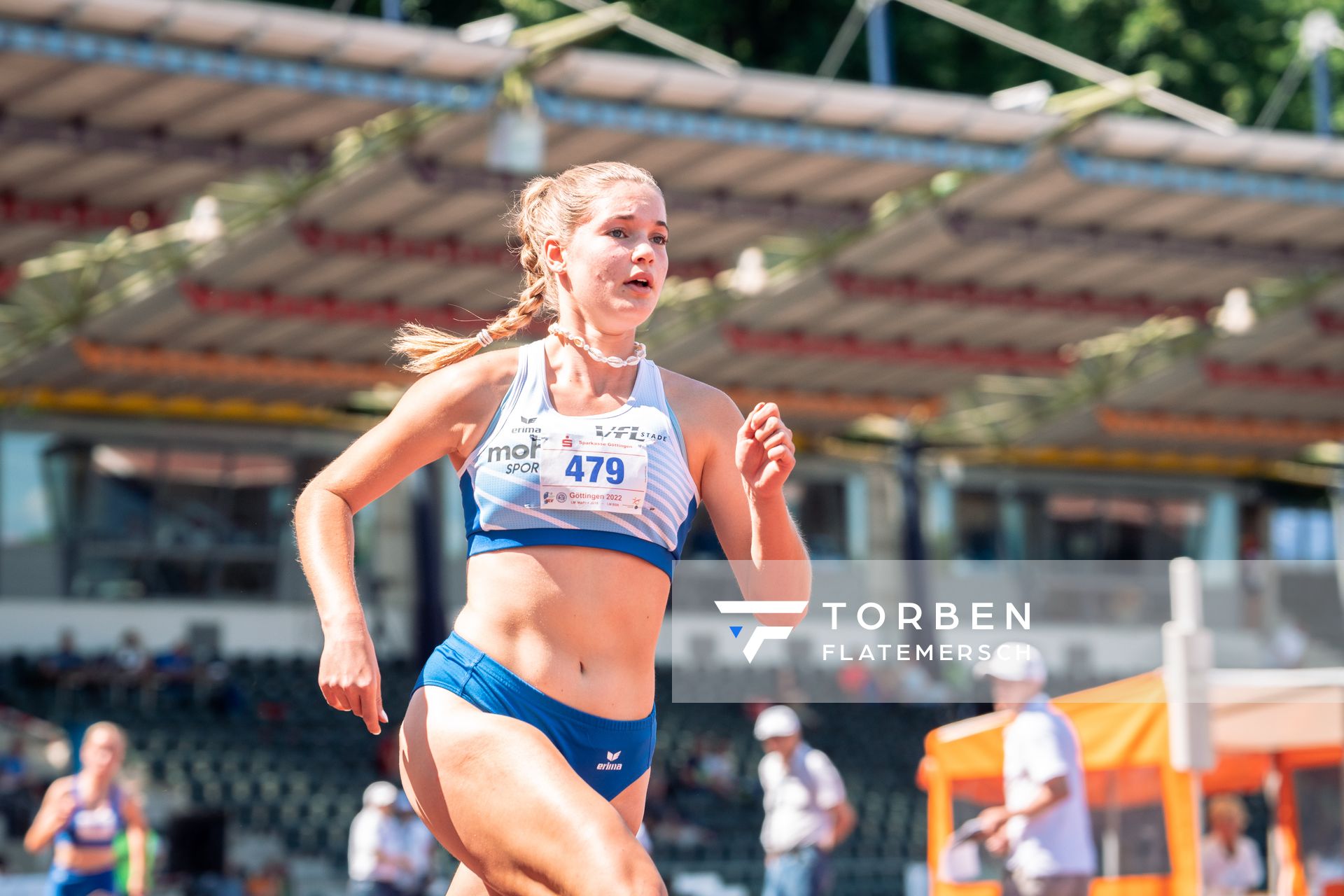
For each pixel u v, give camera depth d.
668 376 9.95
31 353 86.44
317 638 101.44
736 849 72.06
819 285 81.56
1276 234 75.62
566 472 9.39
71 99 53.28
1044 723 24.31
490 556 9.48
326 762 81.62
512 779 8.88
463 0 91.69
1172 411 109.19
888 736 88.19
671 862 68.25
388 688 89.62
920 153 61.53
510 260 69.56
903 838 81.69
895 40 97.56
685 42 56.34
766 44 100.31
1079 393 106.75
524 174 63.00
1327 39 76.19
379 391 100.12
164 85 52.56
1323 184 68.88
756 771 88.00
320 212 66.94
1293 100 104.06
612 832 8.55
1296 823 34.94
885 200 73.06
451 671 9.38
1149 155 65.75
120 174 59.88
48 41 47.88
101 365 82.50
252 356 85.62
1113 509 122.44
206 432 100.00
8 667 87.62
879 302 81.69
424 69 53.28
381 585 102.38
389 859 44.06
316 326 81.06
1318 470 125.31
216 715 86.81
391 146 61.88
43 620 94.56
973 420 112.94
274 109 55.00
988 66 99.56
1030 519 120.75
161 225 63.47
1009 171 63.25
